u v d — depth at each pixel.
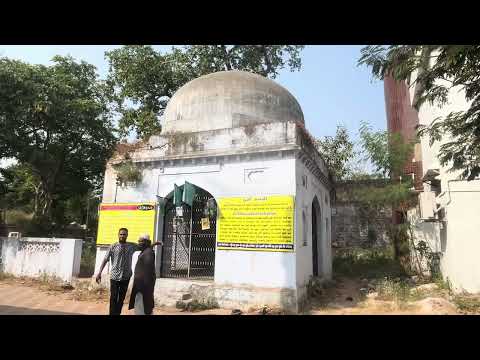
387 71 5.67
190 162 10.61
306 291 9.73
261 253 9.06
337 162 20.94
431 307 8.38
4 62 14.90
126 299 9.86
